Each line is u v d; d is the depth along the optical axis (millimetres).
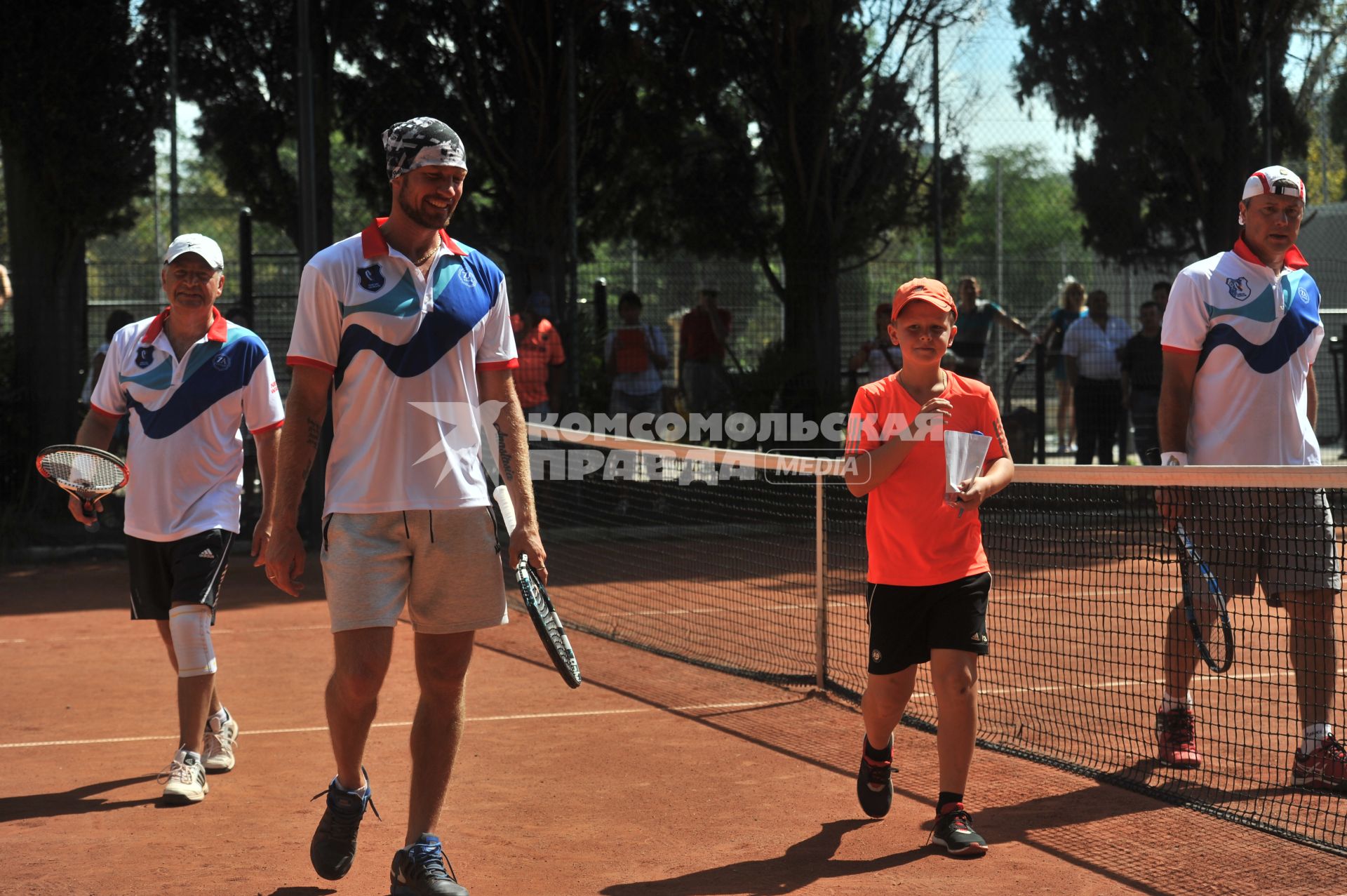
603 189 15180
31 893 3672
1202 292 4969
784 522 11984
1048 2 14039
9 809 4531
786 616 8422
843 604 8766
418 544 3602
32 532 12297
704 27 14078
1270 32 13906
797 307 14273
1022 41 14297
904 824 4285
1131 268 14664
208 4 14109
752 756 5191
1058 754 5121
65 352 13031
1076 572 9055
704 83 14172
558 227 14328
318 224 13961
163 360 4820
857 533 10867
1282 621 7805
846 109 14531
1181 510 4980
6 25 12648
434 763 3676
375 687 3594
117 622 8758
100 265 15609
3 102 12711
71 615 9109
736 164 14922
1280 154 14469
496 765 5078
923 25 14352
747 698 6227
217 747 5031
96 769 5074
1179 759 4906
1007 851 3988
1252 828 4164
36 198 12859
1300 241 15273
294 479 3604
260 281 15031
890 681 4207
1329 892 3586
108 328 13836
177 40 14148
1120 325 14258
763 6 13992
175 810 4520
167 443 4816
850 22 14297
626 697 6281
